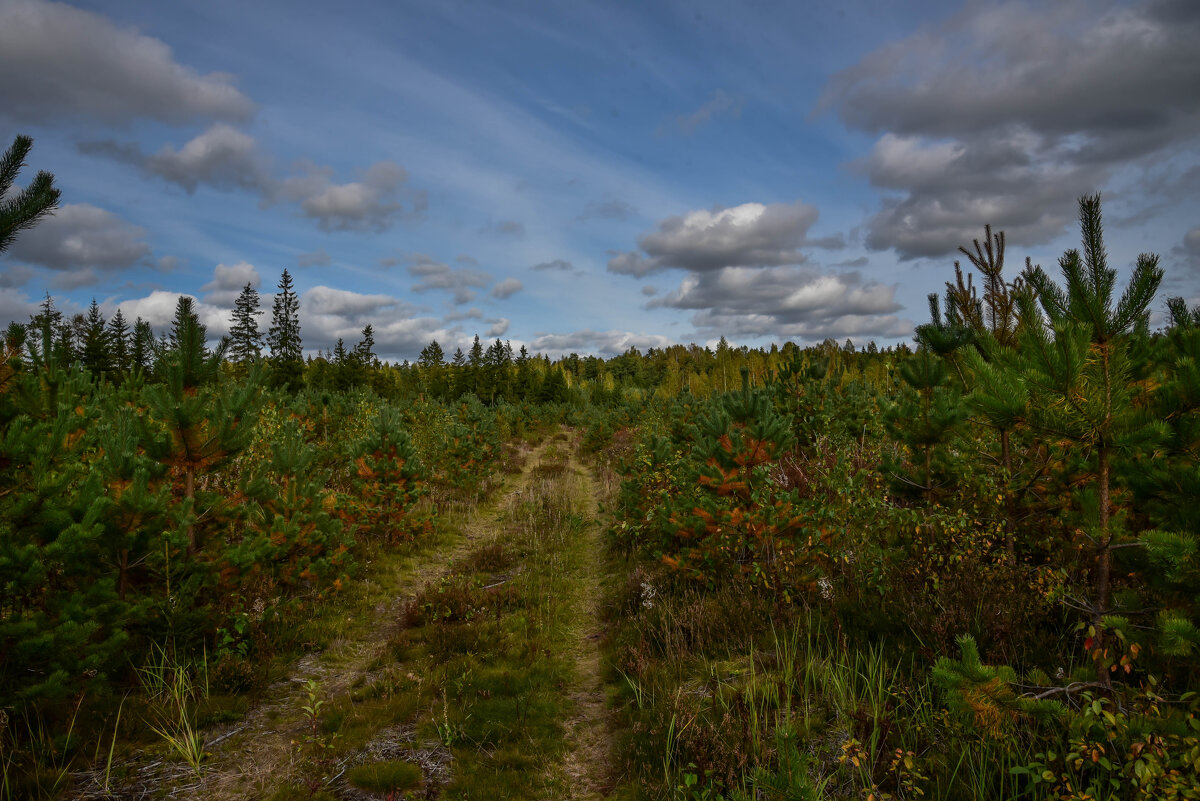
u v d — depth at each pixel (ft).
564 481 60.85
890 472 22.11
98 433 20.59
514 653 21.33
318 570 24.86
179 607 17.89
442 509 46.29
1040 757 10.21
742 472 22.68
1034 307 12.07
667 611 21.91
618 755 14.74
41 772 12.72
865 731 12.68
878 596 19.71
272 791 13.24
